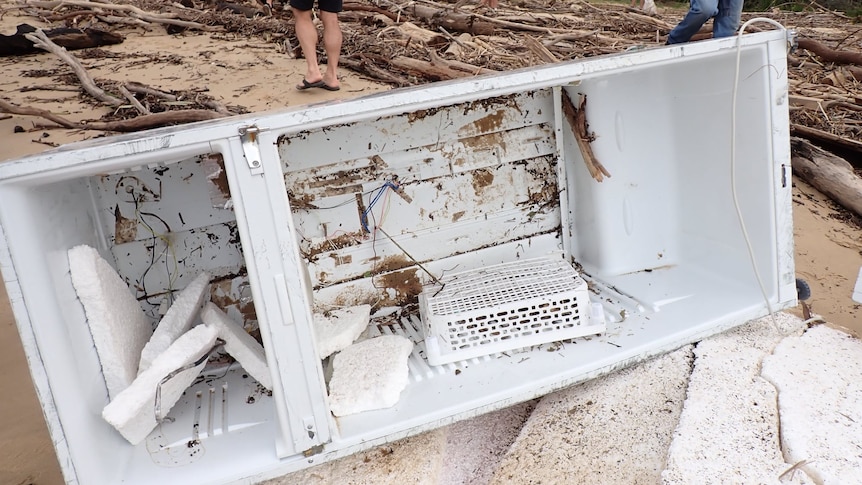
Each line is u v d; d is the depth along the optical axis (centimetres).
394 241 218
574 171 233
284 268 143
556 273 210
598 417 170
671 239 233
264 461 152
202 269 203
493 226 230
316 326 198
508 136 225
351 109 145
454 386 175
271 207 141
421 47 539
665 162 228
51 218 150
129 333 174
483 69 462
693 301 205
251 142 137
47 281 140
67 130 396
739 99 193
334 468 165
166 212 196
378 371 174
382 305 221
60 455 138
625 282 224
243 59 553
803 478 139
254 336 209
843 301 274
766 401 163
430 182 218
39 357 133
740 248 205
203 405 181
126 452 160
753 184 196
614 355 180
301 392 150
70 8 770
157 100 444
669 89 220
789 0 1026
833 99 461
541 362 182
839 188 355
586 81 214
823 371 173
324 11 418
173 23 690
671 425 163
